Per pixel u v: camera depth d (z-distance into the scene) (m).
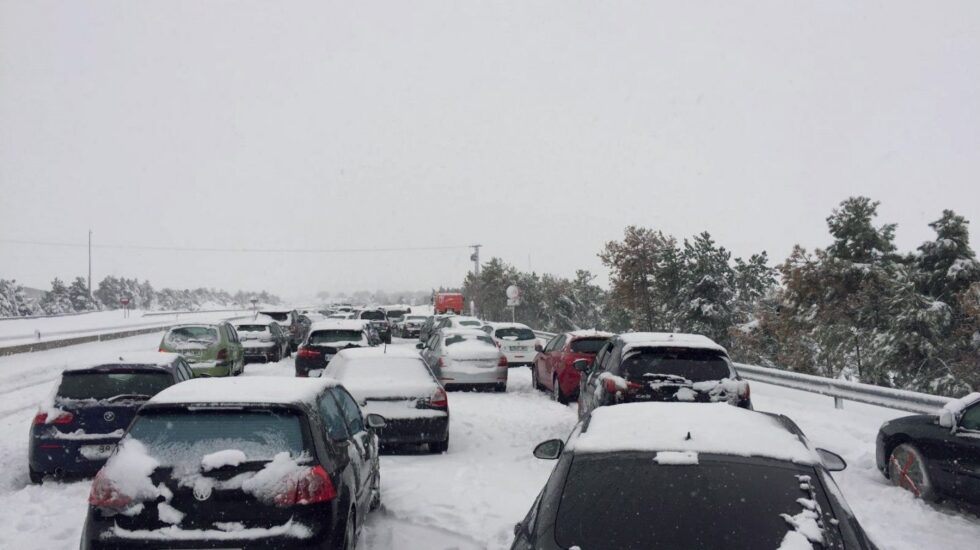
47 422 9.03
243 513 4.89
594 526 3.55
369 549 6.61
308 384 6.02
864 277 23.05
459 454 11.00
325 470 5.25
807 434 12.00
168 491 4.86
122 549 4.77
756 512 3.53
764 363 25.64
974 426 7.98
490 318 59.03
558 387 16.56
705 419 4.25
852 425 12.55
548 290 53.34
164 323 53.75
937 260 23.67
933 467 8.22
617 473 3.77
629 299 28.97
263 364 27.45
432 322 38.50
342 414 6.61
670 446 3.86
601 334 16.83
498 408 15.62
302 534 4.92
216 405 5.21
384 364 11.43
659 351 9.33
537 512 3.85
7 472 9.80
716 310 27.28
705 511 3.55
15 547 6.65
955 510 8.05
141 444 5.04
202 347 19.22
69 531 7.10
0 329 43.88
